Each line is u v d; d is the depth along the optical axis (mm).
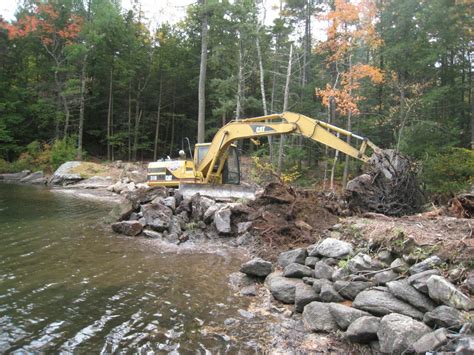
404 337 3854
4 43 33031
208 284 6242
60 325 4574
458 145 23594
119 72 33625
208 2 19031
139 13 36281
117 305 5242
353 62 22031
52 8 30875
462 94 24547
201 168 12547
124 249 8258
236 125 11492
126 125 35531
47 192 19234
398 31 19891
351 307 4773
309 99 26016
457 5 17500
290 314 5137
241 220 9555
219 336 4473
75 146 30875
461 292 4223
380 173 9188
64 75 32531
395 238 5793
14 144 31203
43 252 7770
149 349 4113
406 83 20047
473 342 3373
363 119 23203
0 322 4586
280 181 10492
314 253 6457
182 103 37781
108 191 20469
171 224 9625
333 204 9234
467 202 8086
